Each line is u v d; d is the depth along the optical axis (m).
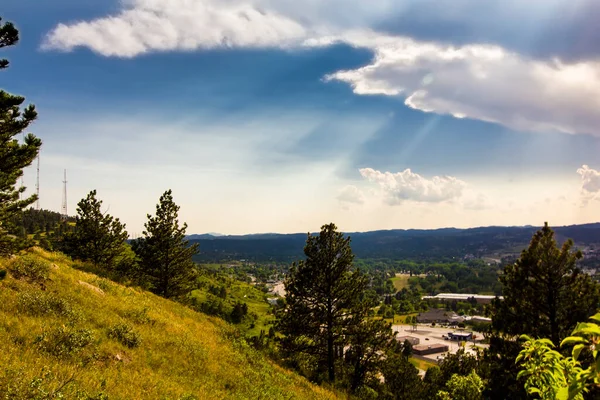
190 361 17.09
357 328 29.27
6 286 15.34
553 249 20.25
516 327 20.34
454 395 18.84
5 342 11.40
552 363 4.84
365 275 30.41
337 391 26.09
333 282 29.20
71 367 11.38
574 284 19.67
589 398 4.85
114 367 13.05
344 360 31.70
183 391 13.41
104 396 10.01
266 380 19.98
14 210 17.45
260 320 113.06
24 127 16.14
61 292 17.53
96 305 18.17
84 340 13.30
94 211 40.81
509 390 19.20
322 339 29.62
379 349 30.47
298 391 21.25
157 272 39.00
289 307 29.95
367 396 29.34
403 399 34.31
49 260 24.09
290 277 30.50
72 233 40.94
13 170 16.75
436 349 153.38
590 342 2.83
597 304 18.94
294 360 29.41
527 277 20.86
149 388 12.44
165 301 29.12
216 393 14.91
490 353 21.09
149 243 39.53
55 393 8.84
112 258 41.38
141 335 16.88
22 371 9.65
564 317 19.62
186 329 22.12
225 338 25.14
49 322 13.84
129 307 20.52
